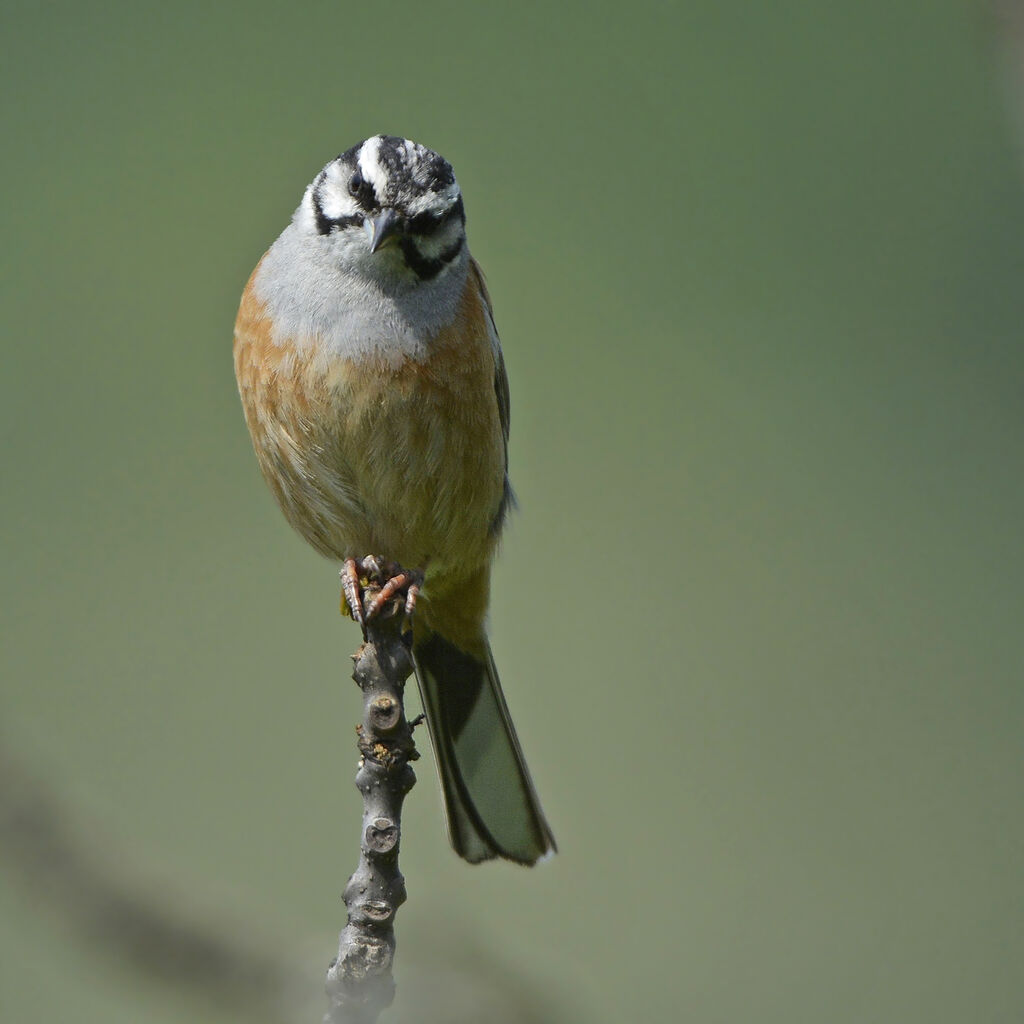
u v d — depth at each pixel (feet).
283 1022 20.12
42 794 21.07
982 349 49.34
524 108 52.03
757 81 53.01
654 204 51.26
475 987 22.06
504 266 49.39
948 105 51.80
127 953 20.33
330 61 52.19
